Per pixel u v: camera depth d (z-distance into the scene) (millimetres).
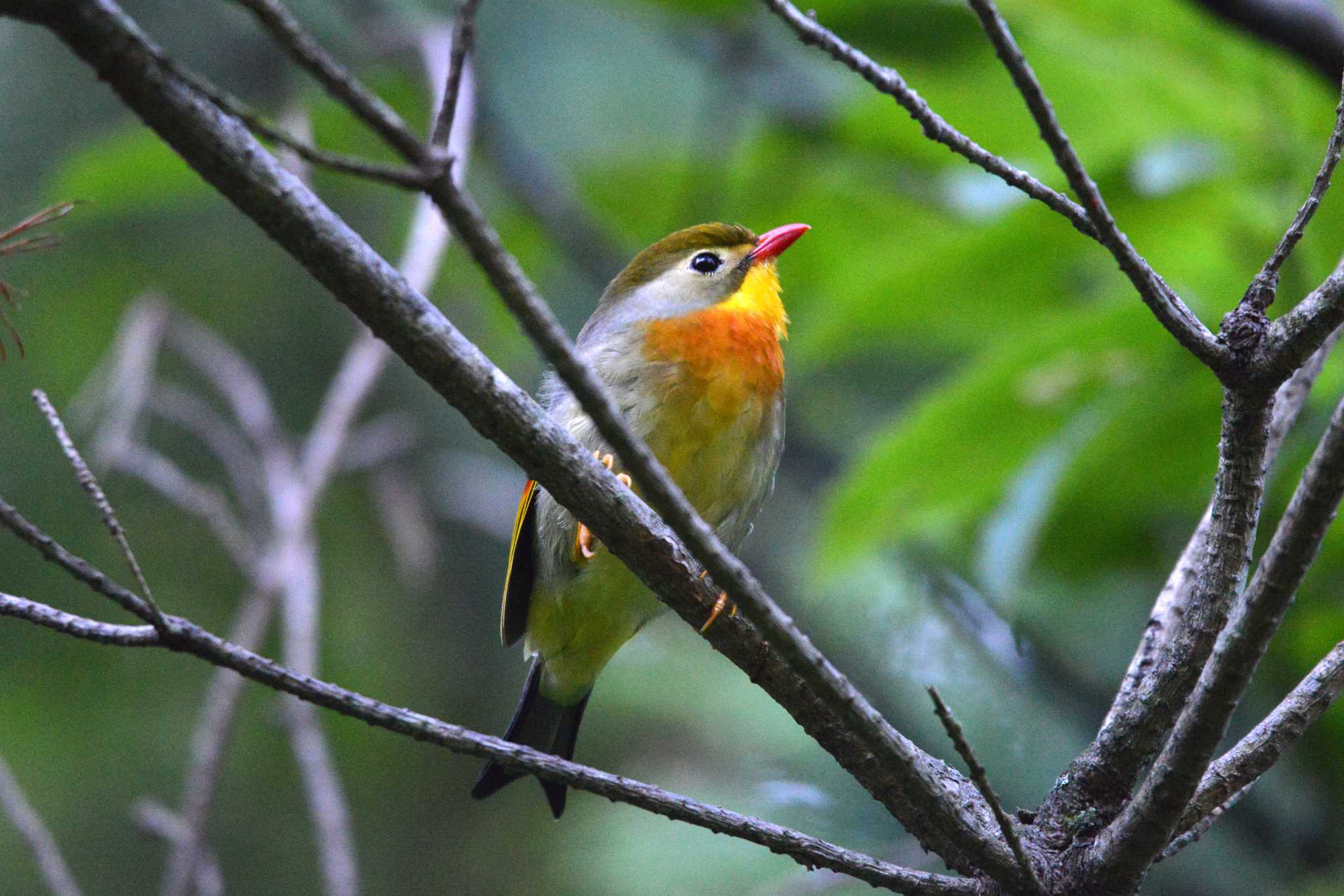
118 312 12945
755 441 8016
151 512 12750
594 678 8516
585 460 5020
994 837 4934
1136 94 9508
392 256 13141
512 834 13320
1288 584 4273
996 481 9016
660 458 7848
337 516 13500
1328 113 8547
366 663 13320
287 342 13398
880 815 10852
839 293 10617
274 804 12727
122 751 12438
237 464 10078
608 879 11477
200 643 4598
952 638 11430
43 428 12484
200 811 7684
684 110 13102
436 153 3650
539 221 12719
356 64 12430
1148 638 5570
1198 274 9195
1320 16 8023
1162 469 9039
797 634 4270
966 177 10273
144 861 12055
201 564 12789
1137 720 5164
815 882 8023
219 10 12648
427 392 13812
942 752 10773
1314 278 8234
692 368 7812
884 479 8883
